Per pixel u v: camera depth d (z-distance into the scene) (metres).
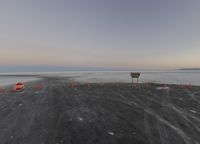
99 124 7.12
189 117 8.09
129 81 29.17
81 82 27.14
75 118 7.96
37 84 24.41
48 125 7.02
